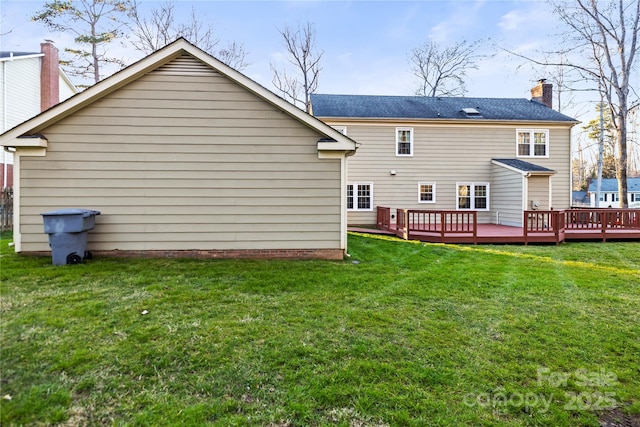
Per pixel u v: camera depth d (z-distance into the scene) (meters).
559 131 15.22
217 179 6.96
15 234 6.50
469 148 14.98
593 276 6.30
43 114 6.34
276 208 7.09
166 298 4.45
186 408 2.38
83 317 3.73
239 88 6.96
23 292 4.50
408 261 7.38
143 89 6.76
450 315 4.20
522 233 11.52
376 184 14.69
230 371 2.84
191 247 6.92
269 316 3.99
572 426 2.34
